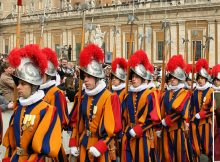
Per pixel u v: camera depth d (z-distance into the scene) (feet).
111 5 234.79
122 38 229.66
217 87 48.29
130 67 34.12
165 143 39.09
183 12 207.00
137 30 223.30
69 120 31.14
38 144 22.86
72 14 252.21
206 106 44.86
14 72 23.57
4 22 297.12
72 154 29.48
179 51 208.23
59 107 31.30
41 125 23.24
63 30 257.96
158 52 215.72
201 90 46.16
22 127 23.67
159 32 215.51
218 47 197.26
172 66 39.04
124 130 34.17
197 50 203.00
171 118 38.29
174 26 210.38
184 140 38.96
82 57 28.53
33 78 23.49
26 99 23.72
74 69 72.33
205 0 200.03
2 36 300.40
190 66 55.72
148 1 219.00
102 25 237.04
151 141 33.86
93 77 28.55
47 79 31.83
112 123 27.73
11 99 37.93
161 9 213.46
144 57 34.22
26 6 309.42
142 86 33.81
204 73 45.91
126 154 33.71
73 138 29.86
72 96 51.11
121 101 37.04
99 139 28.35
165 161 39.01
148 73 34.40
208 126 44.91
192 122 45.50
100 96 28.63
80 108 29.63
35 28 274.77
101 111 28.40
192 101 46.78
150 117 33.22
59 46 246.68
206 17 200.34
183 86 39.45
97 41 177.68
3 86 37.99
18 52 23.49
